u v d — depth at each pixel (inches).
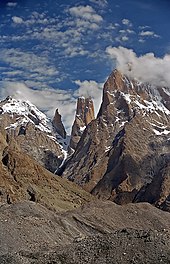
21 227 3976.4
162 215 6264.8
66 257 2593.5
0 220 3964.1
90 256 2556.6
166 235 2689.5
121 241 2613.2
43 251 2940.5
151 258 2423.7
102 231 5413.4
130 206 6289.4
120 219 5969.5
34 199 7839.6
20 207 4785.9
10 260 2544.3
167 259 2405.3
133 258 2440.9
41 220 4458.7
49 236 4097.0
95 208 6043.3
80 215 5733.3
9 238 3612.2
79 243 2824.8
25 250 3277.6
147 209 6323.8
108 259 2470.5
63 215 5600.4
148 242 2554.1
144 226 5895.7
